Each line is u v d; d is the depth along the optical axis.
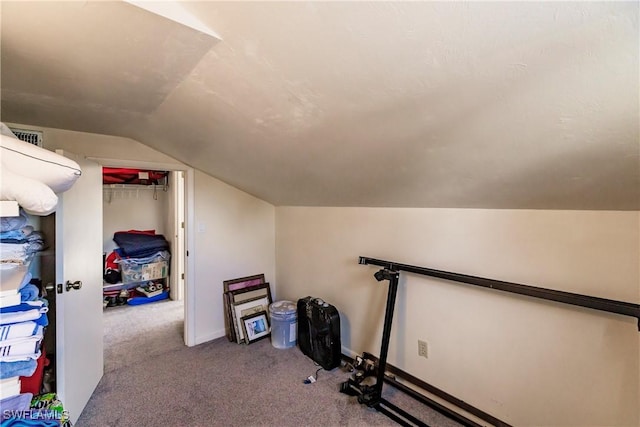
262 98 1.30
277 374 2.45
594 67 0.75
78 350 1.93
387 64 0.93
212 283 3.11
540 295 1.47
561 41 0.72
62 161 0.97
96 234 2.26
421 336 2.12
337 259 2.75
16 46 1.06
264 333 3.14
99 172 2.32
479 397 1.84
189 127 1.89
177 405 2.07
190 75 1.27
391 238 2.29
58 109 1.76
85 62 1.17
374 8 0.75
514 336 1.68
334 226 2.77
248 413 1.99
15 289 0.85
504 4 0.67
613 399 1.39
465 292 1.88
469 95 0.96
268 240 3.51
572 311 1.49
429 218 2.04
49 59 1.15
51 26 0.94
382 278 2.08
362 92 1.08
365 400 2.00
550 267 1.54
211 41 1.02
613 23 0.65
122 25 0.93
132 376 2.41
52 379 1.77
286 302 3.12
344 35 0.86
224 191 3.16
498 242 1.72
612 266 1.36
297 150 1.76
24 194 0.82
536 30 0.71
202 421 1.93
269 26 0.90
